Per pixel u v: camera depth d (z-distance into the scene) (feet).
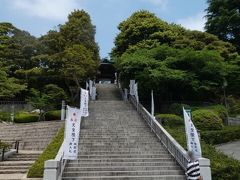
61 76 104.06
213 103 96.53
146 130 64.54
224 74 90.74
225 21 131.23
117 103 93.56
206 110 75.72
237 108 93.66
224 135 68.95
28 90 107.55
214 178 37.78
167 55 93.56
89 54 101.09
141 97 94.94
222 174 37.81
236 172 38.27
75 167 43.57
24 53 117.39
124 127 66.59
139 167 43.96
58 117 87.92
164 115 75.05
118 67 100.37
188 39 105.40
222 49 104.73
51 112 89.35
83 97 69.21
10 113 95.14
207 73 91.45
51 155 47.42
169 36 107.86
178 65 92.38
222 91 99.96
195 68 91.61
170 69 87.04
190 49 94.12
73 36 110.22
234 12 131.85
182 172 42.78
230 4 138.00
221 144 67.21
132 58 91.09
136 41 113.09
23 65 116.47
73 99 100.83
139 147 53.72
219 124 72.13
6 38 81.71
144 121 71.97
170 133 58.70
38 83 108.78
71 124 39.91
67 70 96.73
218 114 79.82
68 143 39.32
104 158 47.44
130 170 43.60
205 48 98.73
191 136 40.24
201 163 36.50
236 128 72.33
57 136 59.52
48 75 105.50
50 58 101.50
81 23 112.88
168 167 44.09
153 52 94.53
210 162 39.47
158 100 95.25
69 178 40.04
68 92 107.65
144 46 104.12
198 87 89.10
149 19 114.11
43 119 91.25
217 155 43.88
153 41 105.70
